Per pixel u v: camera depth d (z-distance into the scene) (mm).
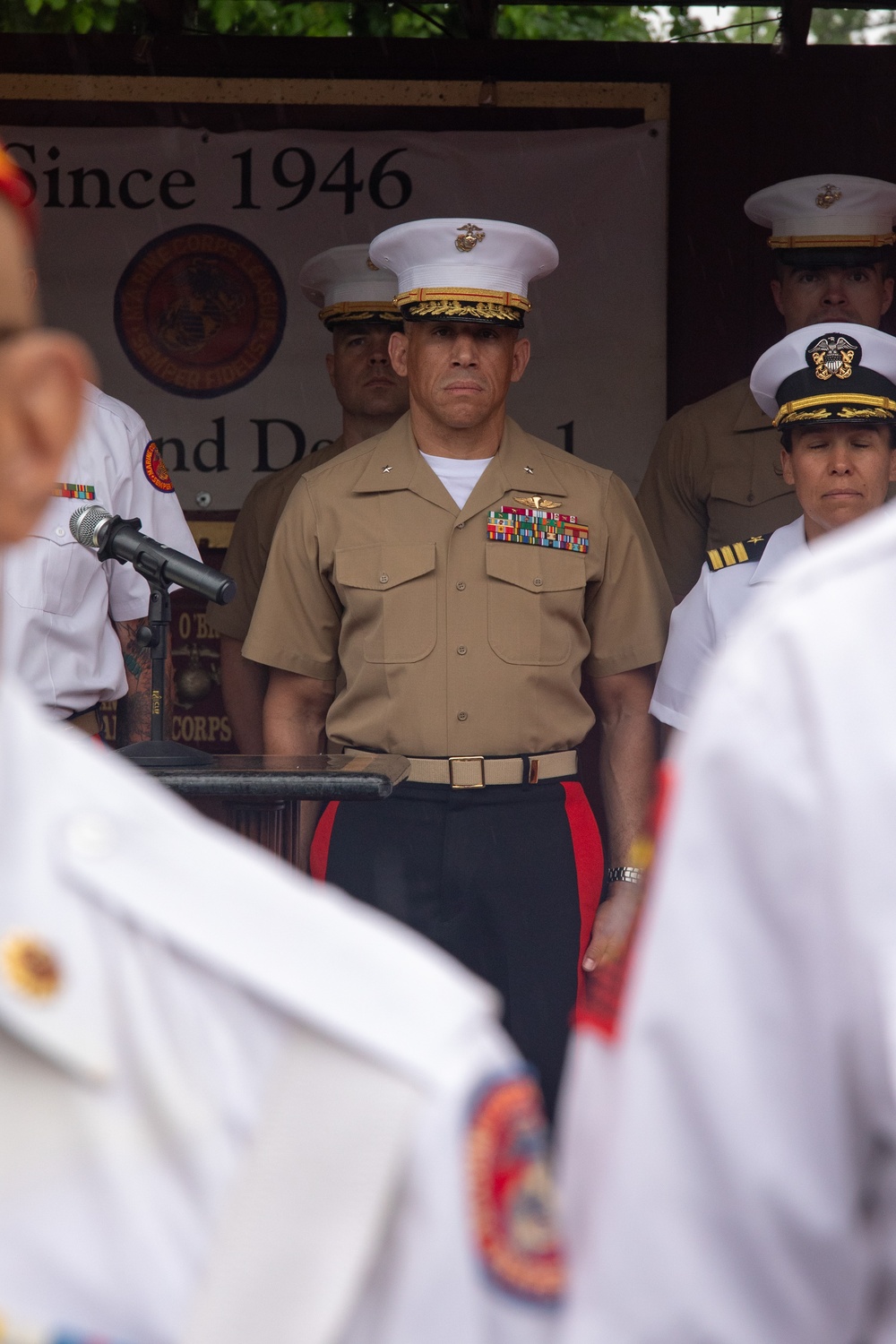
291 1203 1089
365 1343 1099
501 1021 5703
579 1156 1605
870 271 7957
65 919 1114
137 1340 1070
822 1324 1385
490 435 6223
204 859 1191
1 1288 1059
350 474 6227
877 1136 1361
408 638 5926
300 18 13117
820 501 5793
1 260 1194
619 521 6246
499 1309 1137
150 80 9289
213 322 9391
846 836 1326
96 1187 1074
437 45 9258
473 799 5805
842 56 9188
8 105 9305
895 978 1298
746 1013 1368
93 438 5844
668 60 9219
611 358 9305
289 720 6281
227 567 8688
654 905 1438
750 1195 1356
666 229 9234
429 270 6098
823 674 1369
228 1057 1118
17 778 1169
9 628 5348
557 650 5992
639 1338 1371
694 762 1420
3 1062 1086
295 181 9312
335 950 1165
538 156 9234
